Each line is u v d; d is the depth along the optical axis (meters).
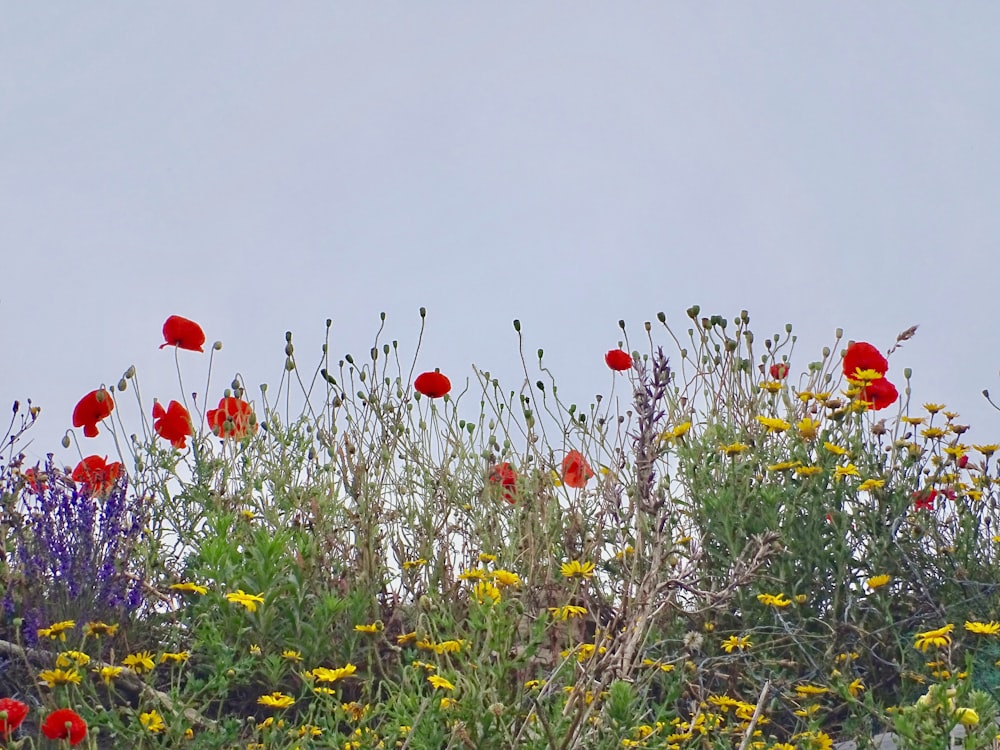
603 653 3.60
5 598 4.31
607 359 5.17
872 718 4.21
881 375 4.94
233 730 3.58
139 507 4.72
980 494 5.09
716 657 4.41
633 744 3.41
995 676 4.14
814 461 5.11
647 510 3.47
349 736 3.74
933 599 4.81
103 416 4.85
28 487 4.68
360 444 5.13
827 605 4.77
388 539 4.95
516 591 4.20
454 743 3.35
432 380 4.95
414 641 3.96
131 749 3.66
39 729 3.64
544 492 4.97
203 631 4.15
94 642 4.29
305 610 4.51
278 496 5.00
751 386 5.50
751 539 4.69
